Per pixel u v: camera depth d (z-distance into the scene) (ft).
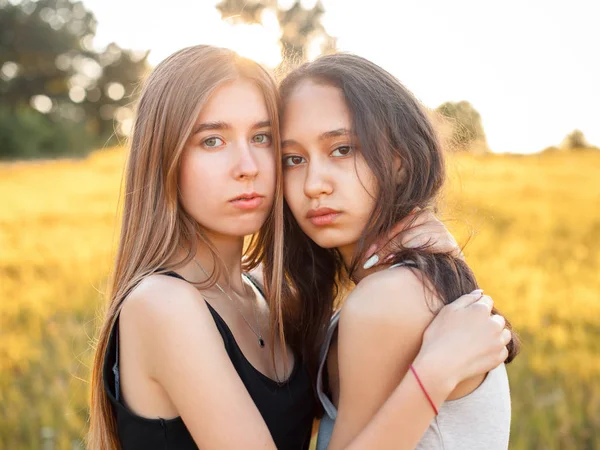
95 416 6.66
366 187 6.19
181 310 5.74
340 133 6.16
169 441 5.94
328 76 6.36
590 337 18.71
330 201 6.23
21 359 18.33
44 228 46.62
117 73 201.46
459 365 5.37
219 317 6.30
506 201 50.93
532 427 13.39
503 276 25.98
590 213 47.73
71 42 193.67
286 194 6.61
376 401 5.74
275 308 6.84
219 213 6.39
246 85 6.39
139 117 6.62
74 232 44.62
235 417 5.64
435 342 5.48
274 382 6.51
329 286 7.61
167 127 6.30
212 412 5.61
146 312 5.80
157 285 5.89
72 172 92.02
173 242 6.43
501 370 6.41
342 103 6.23
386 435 5.28
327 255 7.62
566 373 15.87
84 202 62.80
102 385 6.49
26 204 61.52
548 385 15.44
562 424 13.30
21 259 34.04
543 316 21.13
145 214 6.45
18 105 190.39
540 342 17.92
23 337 20.12
